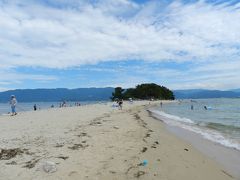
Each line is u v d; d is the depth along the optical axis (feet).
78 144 40.68
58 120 79.36
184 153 40.88
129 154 35.91
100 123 70.69
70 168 29.27
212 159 38.73
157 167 31.42
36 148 37.83
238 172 32.78
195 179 29.01
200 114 143.02
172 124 86.07
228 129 73.05
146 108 211.61
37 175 27.02
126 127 64.03
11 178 26.20
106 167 29.99
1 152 35.32
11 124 69.67
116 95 472.03
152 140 48.44
